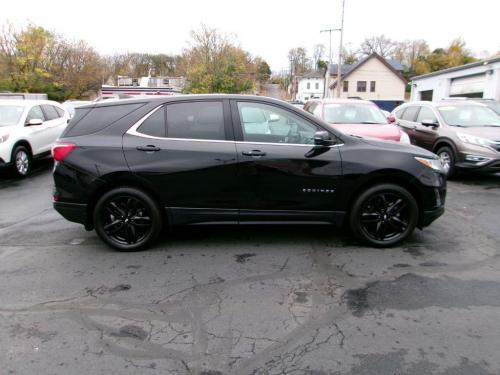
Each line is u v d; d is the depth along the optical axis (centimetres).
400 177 434
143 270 395
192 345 276
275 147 429
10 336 287
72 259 423
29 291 353
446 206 630
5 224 550
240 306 326
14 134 874
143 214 439
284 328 296
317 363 258
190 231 503
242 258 421
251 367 255
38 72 3653
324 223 443
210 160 423
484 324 299
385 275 380
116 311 320
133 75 6247
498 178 868
